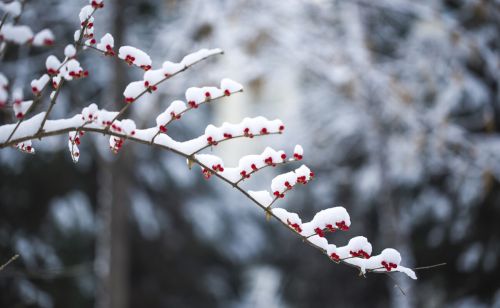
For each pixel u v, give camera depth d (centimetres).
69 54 172
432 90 753
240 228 1091
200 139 194
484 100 768
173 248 922
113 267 654
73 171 796
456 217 806
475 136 792
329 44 729
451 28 685
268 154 191
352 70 718
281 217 188
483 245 785
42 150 758
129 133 190
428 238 832
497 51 744
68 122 192
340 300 1188
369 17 804
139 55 181
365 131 901
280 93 1127
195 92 187
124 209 662
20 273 411
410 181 861
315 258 1223
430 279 848
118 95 657
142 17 795
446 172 852
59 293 743
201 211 977
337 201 1119
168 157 952
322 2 741
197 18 679
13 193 762
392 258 183
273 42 733
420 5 707
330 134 1040
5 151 746
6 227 734
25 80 632
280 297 1291
